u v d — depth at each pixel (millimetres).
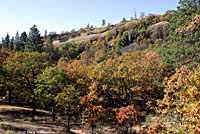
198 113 14992
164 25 189000
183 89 18875
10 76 84062
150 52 124250
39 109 92875
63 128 73125
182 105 18203
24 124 69375
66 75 77250
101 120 69062
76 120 82188
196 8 57750
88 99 69375
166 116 21156
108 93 82188
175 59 59000
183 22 57062
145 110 77875
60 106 74188
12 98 99188
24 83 84812
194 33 52812
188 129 16000
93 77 82125
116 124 66688
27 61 84312
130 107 64312
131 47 182000
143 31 197375
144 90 81500
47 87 75875
